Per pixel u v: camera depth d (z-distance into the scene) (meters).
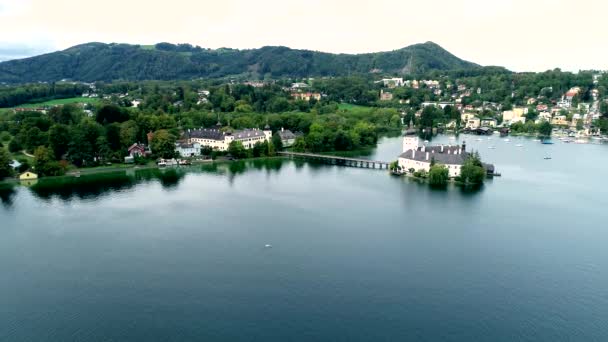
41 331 116.38
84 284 139.62
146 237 177.88
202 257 158.88
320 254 162.12
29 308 126.69
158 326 118.44
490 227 192.12
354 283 141.25
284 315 123.62
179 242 172.75
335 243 172.62
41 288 137.50
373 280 143.25
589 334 117.44
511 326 120.44
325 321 121.19
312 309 126.69
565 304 131.00
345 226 191.88
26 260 156.75
